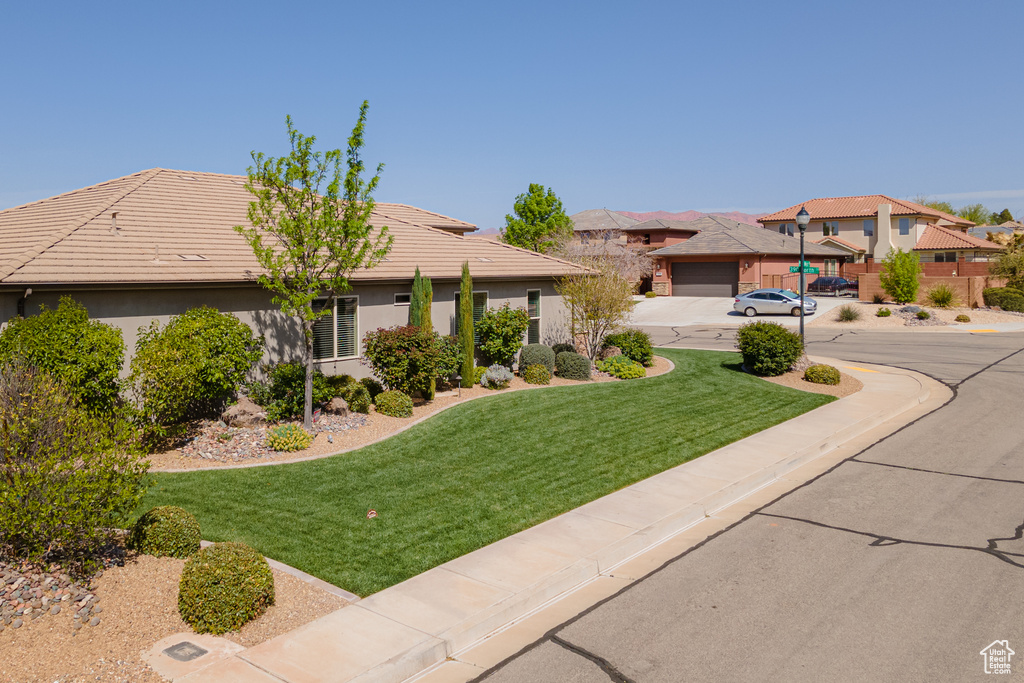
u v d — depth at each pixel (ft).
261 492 37.32
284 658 22.24
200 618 23.70
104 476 25.71
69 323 41.65
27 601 23.36
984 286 153.48
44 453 25.32
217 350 47.06
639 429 52.26
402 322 65.10
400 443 47.16
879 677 21.17
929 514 35.55
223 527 32.55
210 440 45.52
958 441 50.52
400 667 21.79
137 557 27.76
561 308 83.66
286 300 52.54
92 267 46.73
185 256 52.70
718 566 29.89
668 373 77.51
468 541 31.76
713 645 23.31
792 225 224.53
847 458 46.96
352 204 48.73
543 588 27.20
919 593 26.76
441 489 38.70
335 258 48.98
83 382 41.52
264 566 25.38
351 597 26.55
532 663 22.61
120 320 47.16
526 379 70.49
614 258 162.09
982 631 23.81
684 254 173.88
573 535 32.60
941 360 90.07
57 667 21.09
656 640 23.79
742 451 47.29
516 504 36.60
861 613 25.26
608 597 27.30
